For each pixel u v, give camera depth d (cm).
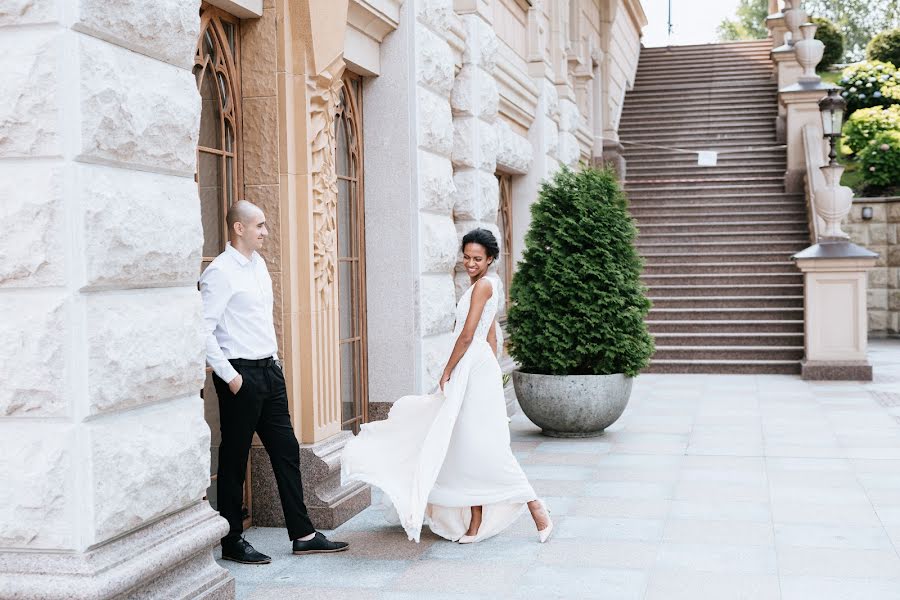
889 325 1798
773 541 541
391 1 719
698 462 769
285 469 521
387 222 745
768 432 899
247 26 566
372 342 751
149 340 374
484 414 541
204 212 529
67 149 337
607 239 868
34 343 337
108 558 350
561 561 509
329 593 459
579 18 1705
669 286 1576
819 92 1780
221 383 490
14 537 343
